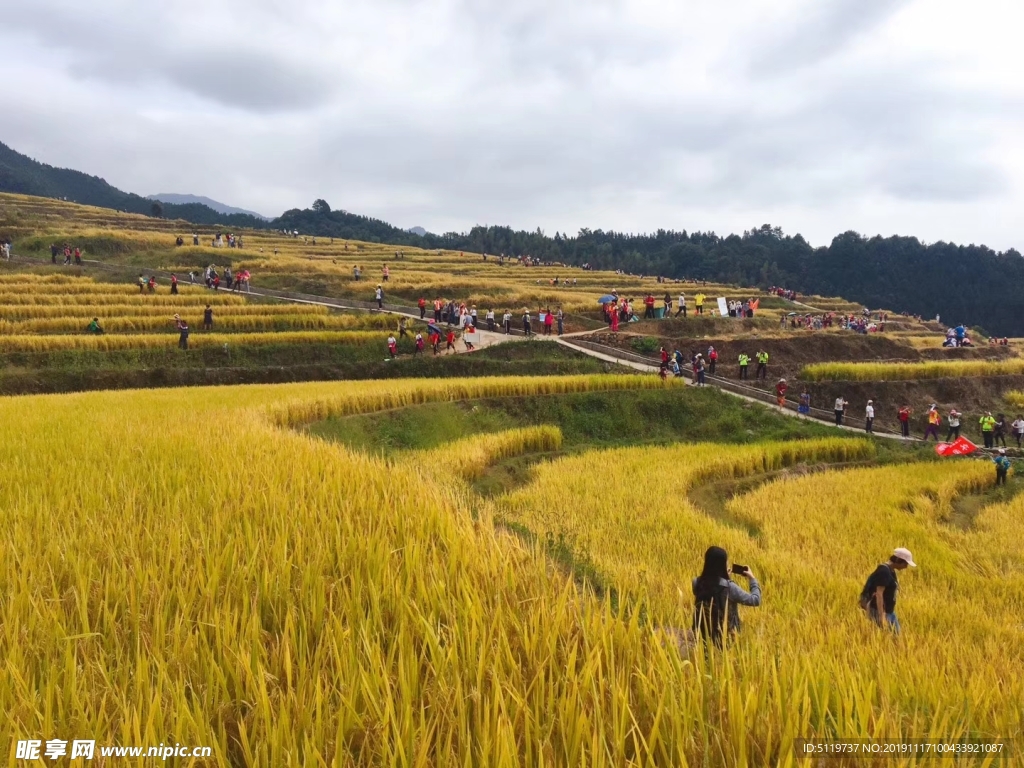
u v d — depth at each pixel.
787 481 22.84
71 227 76.12
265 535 6.84
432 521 7.74
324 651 4.67
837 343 45.22
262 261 62.59
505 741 3.47
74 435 12.99
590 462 23.06
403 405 27.22
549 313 44.91
